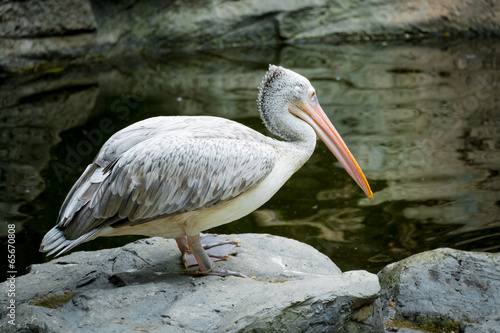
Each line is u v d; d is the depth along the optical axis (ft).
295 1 50.65
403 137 30.22
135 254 17.11
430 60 44.09
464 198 23.86
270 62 45.42
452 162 27.20
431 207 23.27
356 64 44.14
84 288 15.79
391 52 46.93
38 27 44.91
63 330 12.91
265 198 15.97
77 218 14.52
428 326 14.62
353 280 13.73
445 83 38.58
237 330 12.57
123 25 48.78
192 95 38.19
